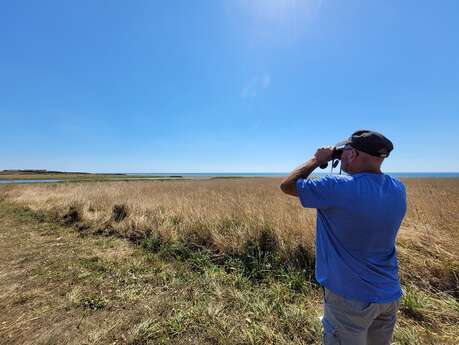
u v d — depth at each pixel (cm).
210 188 1331
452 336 206
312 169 138
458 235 370
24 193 1285
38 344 202
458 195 775
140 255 406
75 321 231
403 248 336
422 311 234
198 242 441
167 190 1205
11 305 258
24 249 438
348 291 113
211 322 226
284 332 214
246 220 471
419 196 719
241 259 363
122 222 583
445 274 283
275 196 877
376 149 119
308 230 379
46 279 317
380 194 111
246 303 255
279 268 330
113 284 303
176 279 314
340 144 138
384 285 112
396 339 201
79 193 1057
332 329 120
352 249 113
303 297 270
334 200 113
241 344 200
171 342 203
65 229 580
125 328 221
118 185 1580
